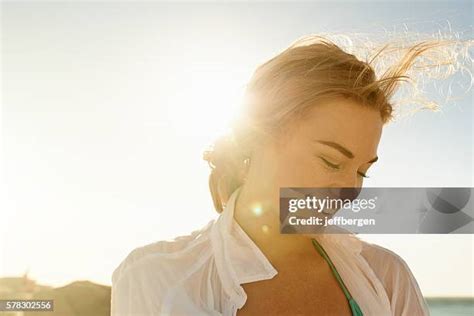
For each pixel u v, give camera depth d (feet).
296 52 3.13
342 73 3.09
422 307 3.60
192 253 3.22
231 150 3.32
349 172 3.17
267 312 3.14
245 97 3.21
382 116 3.30
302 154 3.14
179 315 3.05
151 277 3.14
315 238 3.34
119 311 3.14
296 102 3.08
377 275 3.56
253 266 3.17
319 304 3.22
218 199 3.43
